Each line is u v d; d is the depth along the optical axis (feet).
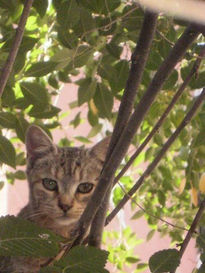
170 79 14.87
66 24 13.79
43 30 19.44
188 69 15.47
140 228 31.17
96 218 10.29
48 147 19.80
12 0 14.64
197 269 12.32
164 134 20.16
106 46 15.72
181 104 19.40
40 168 19.51
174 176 22.54
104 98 17.07
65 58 13.84
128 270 26.71
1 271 16.28
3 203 31.09
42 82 21.77
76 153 19.62
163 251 9.31
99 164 19.56
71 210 18.70
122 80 15.99
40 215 19.10
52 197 18.93
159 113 18.56
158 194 21.21
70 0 13.66
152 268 9.29
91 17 13.76
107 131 22.84
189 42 9.18
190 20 8.76
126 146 9.70
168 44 14.65
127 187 21.27
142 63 11.06
